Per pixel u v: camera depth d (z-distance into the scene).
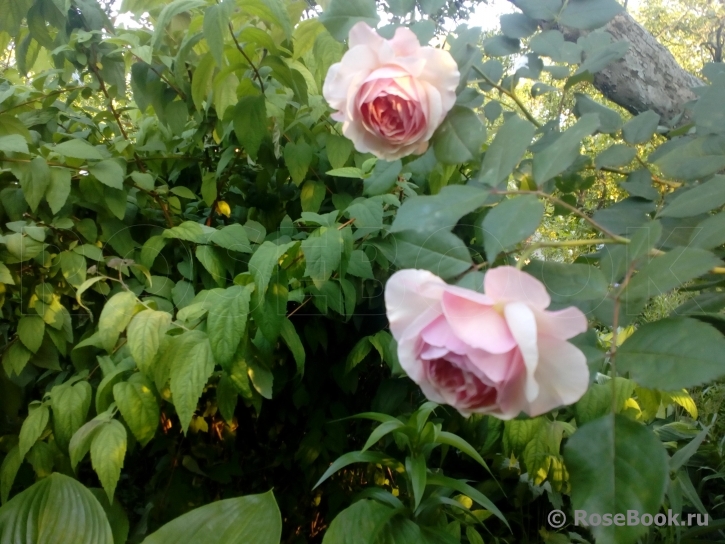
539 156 0.50
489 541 1.23
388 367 1.10
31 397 1.15
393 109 0.53
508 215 0.45
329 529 0.79
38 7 1.08
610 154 0.64
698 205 0.49
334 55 0.88
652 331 0.42
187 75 1.15
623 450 0.40
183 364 0.76
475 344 0.37
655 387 0.40
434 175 0.85
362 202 0.89
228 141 1.14
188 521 0.79
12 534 0.77
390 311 0.43
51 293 0.97
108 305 0.83
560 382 0.39
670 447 1.17
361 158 1.07
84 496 0.81
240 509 0.81
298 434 1.26
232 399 0.85
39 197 0.92
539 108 1.05
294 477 1.28
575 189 0.79
